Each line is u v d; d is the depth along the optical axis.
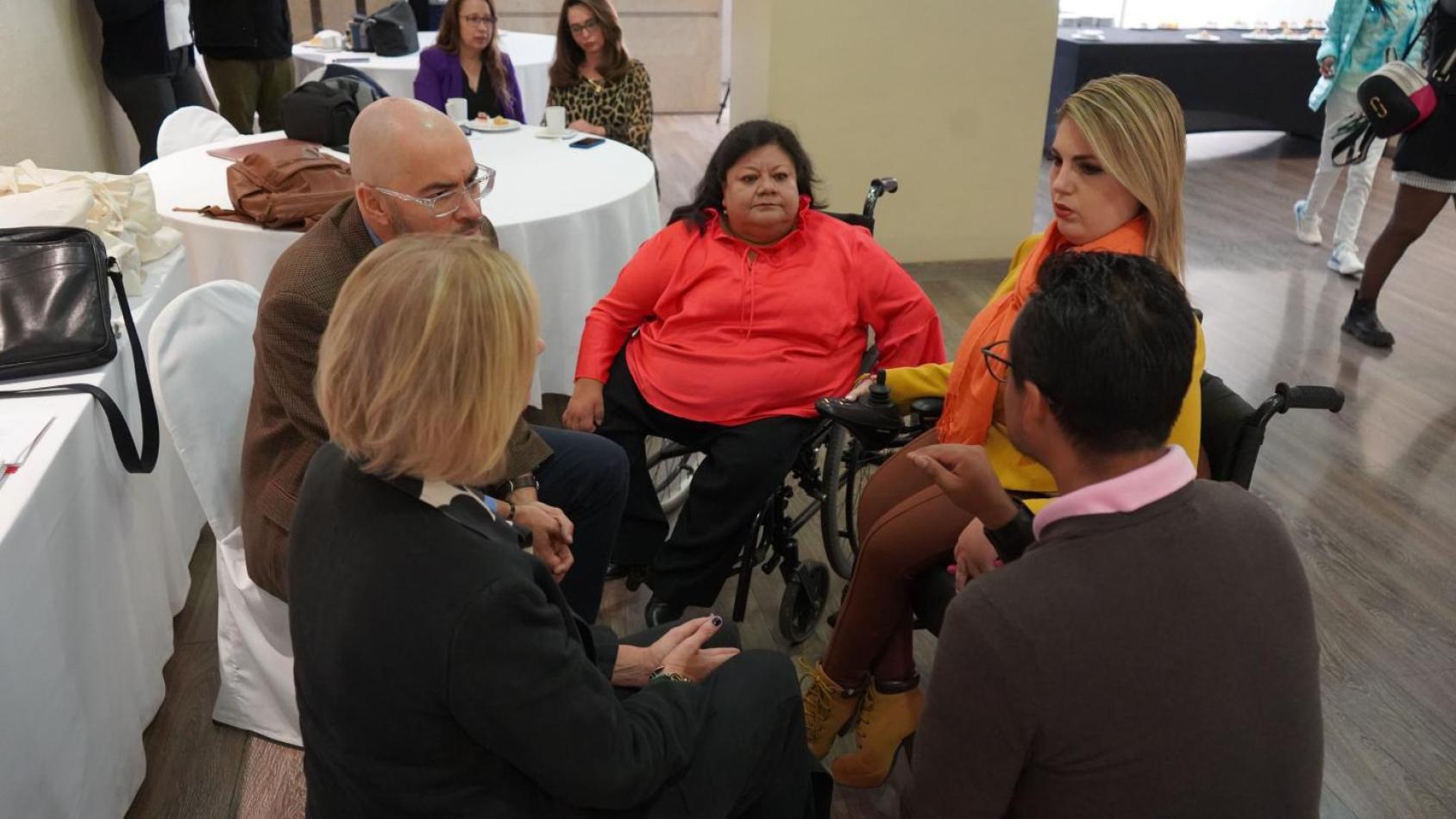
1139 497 0.93
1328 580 2.57
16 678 1.33
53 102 3.98
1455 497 2.97
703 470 2.15
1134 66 6.56
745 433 2.11
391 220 1.71
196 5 4.63
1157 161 1.49
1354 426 3.36
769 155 2.12
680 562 2.13
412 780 1.02
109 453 1.79
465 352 0.96
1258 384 3.64
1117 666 0.90
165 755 1.94
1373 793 1.95
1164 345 0.92
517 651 0.98
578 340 2.90
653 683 1.26
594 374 2.26
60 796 1.45
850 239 2.25
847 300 2.22
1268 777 0.93
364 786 1.04
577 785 1.04
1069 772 0.93
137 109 4.30
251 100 4.91
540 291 2.80
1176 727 0.91
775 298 2.16
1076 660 0.90
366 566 0.99
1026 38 4.45
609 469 2.01
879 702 1.81
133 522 1.89
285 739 1.96
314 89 3.38
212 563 2.51
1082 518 0.94
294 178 2.61
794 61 4.31
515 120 4.35
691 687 1.25
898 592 1.70
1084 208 1.56
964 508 1.33
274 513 1.62
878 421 1.84
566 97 4.10
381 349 0.96
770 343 2.16
